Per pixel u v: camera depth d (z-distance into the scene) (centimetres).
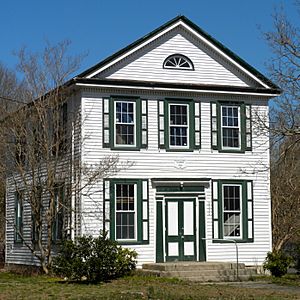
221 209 3089
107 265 2631
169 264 2845
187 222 3038
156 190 3006
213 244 3061
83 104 2923
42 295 2195
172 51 3100
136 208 2967
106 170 2917
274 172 3803
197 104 3102
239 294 2244
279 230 3738
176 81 3088
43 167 3109
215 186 3092
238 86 3153
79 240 2622
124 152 2970
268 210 3169
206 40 3133
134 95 3009
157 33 3055
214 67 3159
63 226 3000
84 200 2900
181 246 3019
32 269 3244
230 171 3120
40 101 2952
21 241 3484
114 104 2973
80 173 2892
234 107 3162
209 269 2852
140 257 2945
